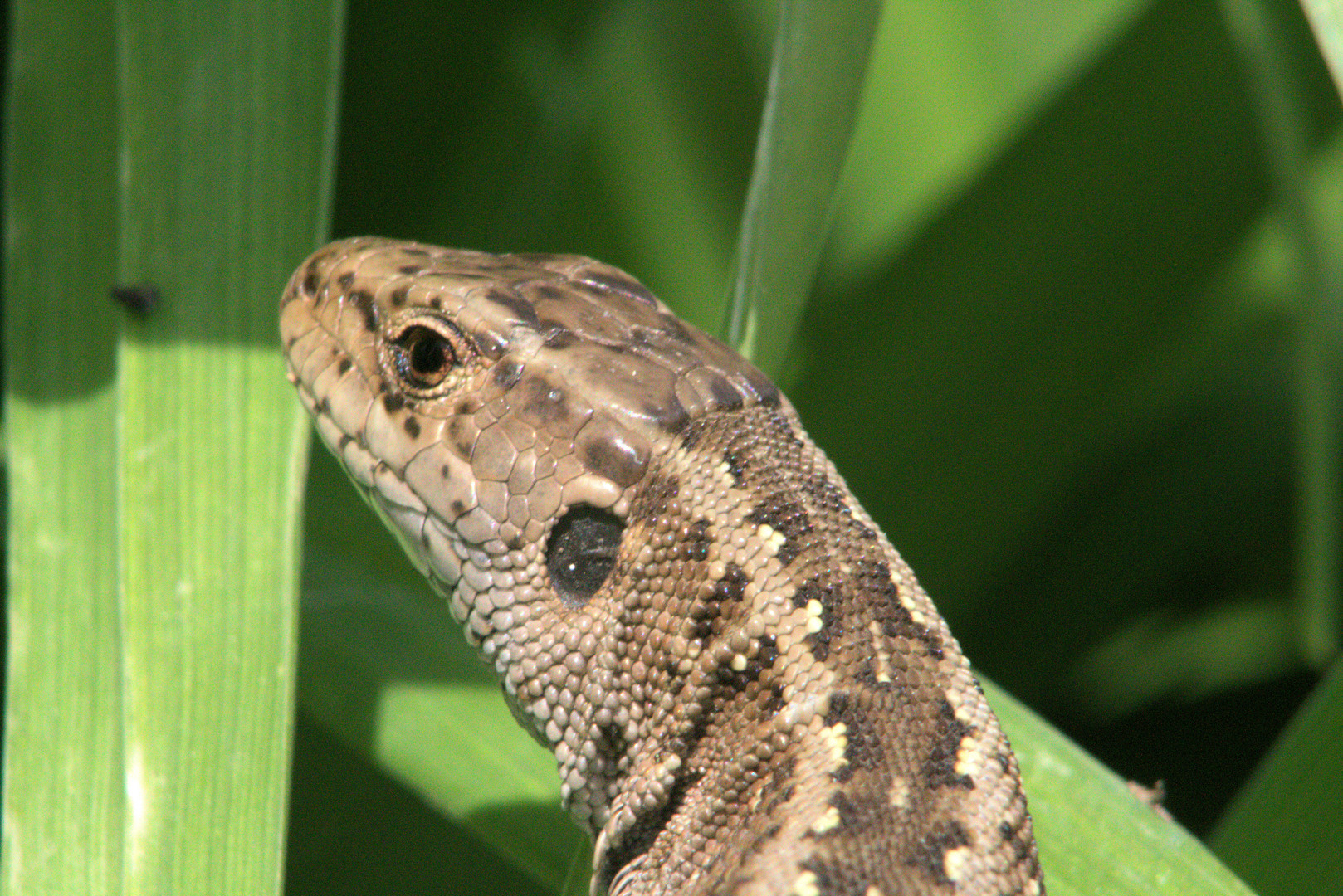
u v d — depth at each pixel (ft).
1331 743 1.05
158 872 1.05
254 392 1.07
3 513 1.11
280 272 1.07
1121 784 1.06
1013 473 1.16
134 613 1.06
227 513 1.06
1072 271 1.15
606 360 1.05
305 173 1.07
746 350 1.06
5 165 1.08
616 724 1.05
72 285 1.08
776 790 1.03
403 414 1.06
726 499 1.04
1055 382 1.16
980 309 1.15
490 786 1.07
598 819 1.05
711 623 1.04
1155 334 1.16
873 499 1.16
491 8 1.16
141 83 1.07
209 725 1.05
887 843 1.01
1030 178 1.14
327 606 1.09
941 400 1.16
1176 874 1.05
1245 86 1.13
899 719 1.03
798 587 1.03
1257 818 1.06
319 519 1.11
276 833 1.05
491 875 1.11
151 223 1.07
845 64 1.05
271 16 1.07
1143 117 1.13
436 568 1.06
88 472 1.07
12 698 1.06
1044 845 1.05
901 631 1.03
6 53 1.14
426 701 1.08
